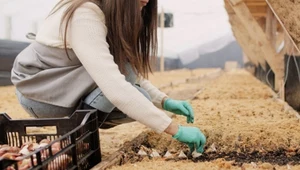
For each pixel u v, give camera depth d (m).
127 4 1.93
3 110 4.50
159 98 2.41
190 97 5.37
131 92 1.84
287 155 2.22
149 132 2.55
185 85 8.59
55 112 2.17
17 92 2.33
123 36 1.96
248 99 4.84
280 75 4.89
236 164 2.02
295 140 2.36
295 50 3.77
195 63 22.86
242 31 6.73
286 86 4.25
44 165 1.48
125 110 1.84
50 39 2.08
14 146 2.04
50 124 2.01
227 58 22.59
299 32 2.50
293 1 2.35
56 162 1.60
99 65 1.84
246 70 16.59
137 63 2.06
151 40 2.19
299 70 3.69
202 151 2.13
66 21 1.92
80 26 1.89
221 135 2.44
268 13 5.40
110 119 2.24
